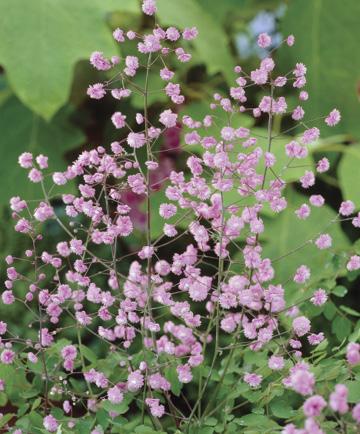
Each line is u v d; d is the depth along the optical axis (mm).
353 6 1957
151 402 1004
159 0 1808
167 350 1005
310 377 832
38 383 1087
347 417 915
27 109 1926
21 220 1038
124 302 1030
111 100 1994
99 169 1011
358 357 849
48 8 1717
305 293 1117
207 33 1859
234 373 1128
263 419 993
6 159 1896
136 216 1757
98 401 1064
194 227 995
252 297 976
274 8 2160
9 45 1706
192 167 985
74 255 1856
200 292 971
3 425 1061
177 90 996
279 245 1710
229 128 959
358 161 1822
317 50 1990
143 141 995
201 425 1027
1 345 1056
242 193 1002
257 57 2145
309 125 1963
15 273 1051
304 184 999
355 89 1969
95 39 1723
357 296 1754
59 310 1052
